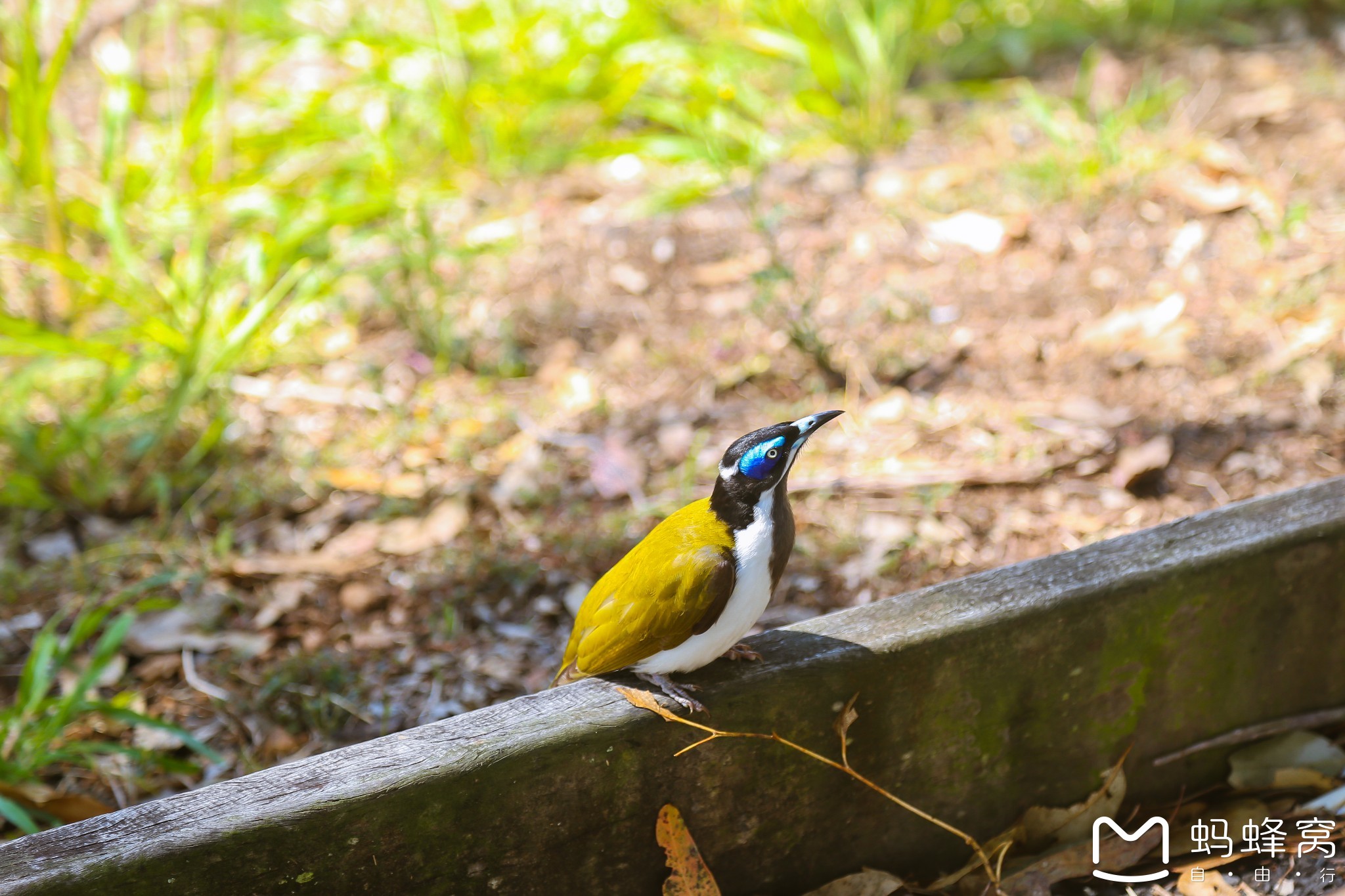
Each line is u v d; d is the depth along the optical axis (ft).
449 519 23.09
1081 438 23.27
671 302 28.84
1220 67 35.42
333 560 22.34
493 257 30.78
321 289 27.09
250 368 27.71
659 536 13.71
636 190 32.96
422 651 20.42
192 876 11.83
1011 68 37.01
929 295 27.73
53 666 19.16
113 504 24.50
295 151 33.99
